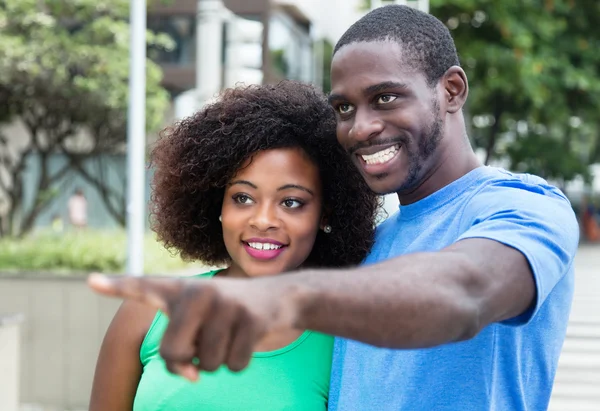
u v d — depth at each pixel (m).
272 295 1.18
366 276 1.29
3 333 5.36
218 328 1.12
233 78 13.55
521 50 15.27
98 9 13.27
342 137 2.06
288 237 2.48
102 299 8.02
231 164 2.46
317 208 2.52
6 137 18.34
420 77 1.99
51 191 16.88
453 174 2.11
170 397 2.40
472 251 1.48
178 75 18.38
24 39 13.07
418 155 2.02
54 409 7.98
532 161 23.45
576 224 1.78
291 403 2.39
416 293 1.29
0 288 8.09
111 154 18.34
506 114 20.62
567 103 18.30
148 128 13.91
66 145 19.12
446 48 2.05
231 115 2.50
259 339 1.15
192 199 2.67
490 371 1.88
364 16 2.06
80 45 13.18
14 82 13.77
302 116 2.48
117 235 11.53
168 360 1.11
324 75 24.66
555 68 16.73
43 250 9.35
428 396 1.91
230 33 13.51
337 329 1.24
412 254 1.41
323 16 25.58
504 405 1.92
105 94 13.65
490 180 2.01
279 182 2.44
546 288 1.53
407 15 2.03
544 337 1.97
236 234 2.49
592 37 17.84
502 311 1.45
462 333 1.35
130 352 2.55
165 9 15.68
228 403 2.38
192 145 2.59
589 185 24.95
